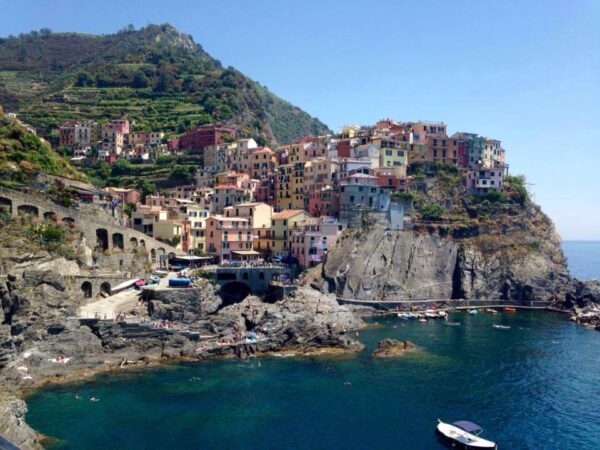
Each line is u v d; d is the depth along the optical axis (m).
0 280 97.19
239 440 72.94
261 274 146.00
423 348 119.19
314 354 112.12
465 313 165.00
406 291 167.75
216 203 191.12
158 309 112.25
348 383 95.44
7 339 90.62
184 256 149.75
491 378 100.50
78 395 86.38
